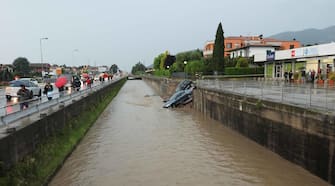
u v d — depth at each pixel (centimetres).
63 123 1698
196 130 2128
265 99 1645
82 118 2216
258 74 4825
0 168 885
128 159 1438
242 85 2158
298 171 1231
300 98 1391
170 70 8000
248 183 1130
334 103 1177
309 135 1181
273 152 1502
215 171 1263
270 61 4188
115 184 1134
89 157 1468
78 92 2573
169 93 5059
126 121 2528
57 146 1423
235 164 1348
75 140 1683
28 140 1126
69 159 1431
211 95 2648
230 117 2162
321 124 1101
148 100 4472
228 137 1894
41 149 1250
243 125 1909
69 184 1132
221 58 4947
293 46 7606
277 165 1319
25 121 1212
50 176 1147
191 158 1445
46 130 1369
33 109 1395
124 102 4181
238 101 1984
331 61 2945
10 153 958
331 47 2886
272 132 1506
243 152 1536
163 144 1717
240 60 5175
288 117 1341
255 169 1276
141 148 1633
